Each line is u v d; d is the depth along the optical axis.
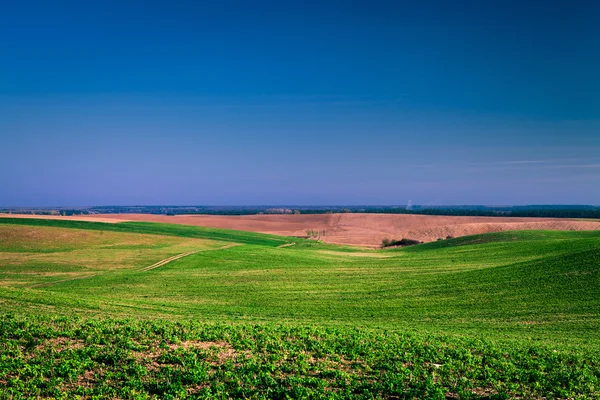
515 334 35.91
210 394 17.81
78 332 25.34
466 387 19.83
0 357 20.58
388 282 63.00
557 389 19.52
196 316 40.56
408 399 18.36
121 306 42.50
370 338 28.56
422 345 26.73
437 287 57.66
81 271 75.25
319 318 43.34
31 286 62.97
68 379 18.98
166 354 22.02
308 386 19.36
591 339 34.25
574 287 49.88
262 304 51.28
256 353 23.30
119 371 20.02
